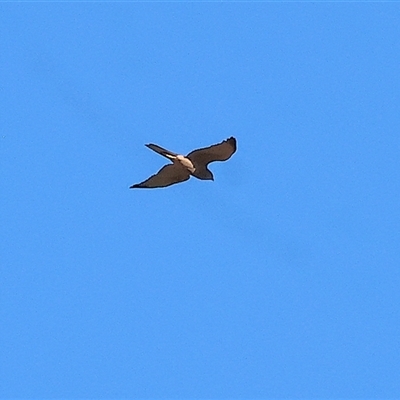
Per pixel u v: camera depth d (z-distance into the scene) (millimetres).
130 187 84875
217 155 84062
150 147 83750
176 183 85000
